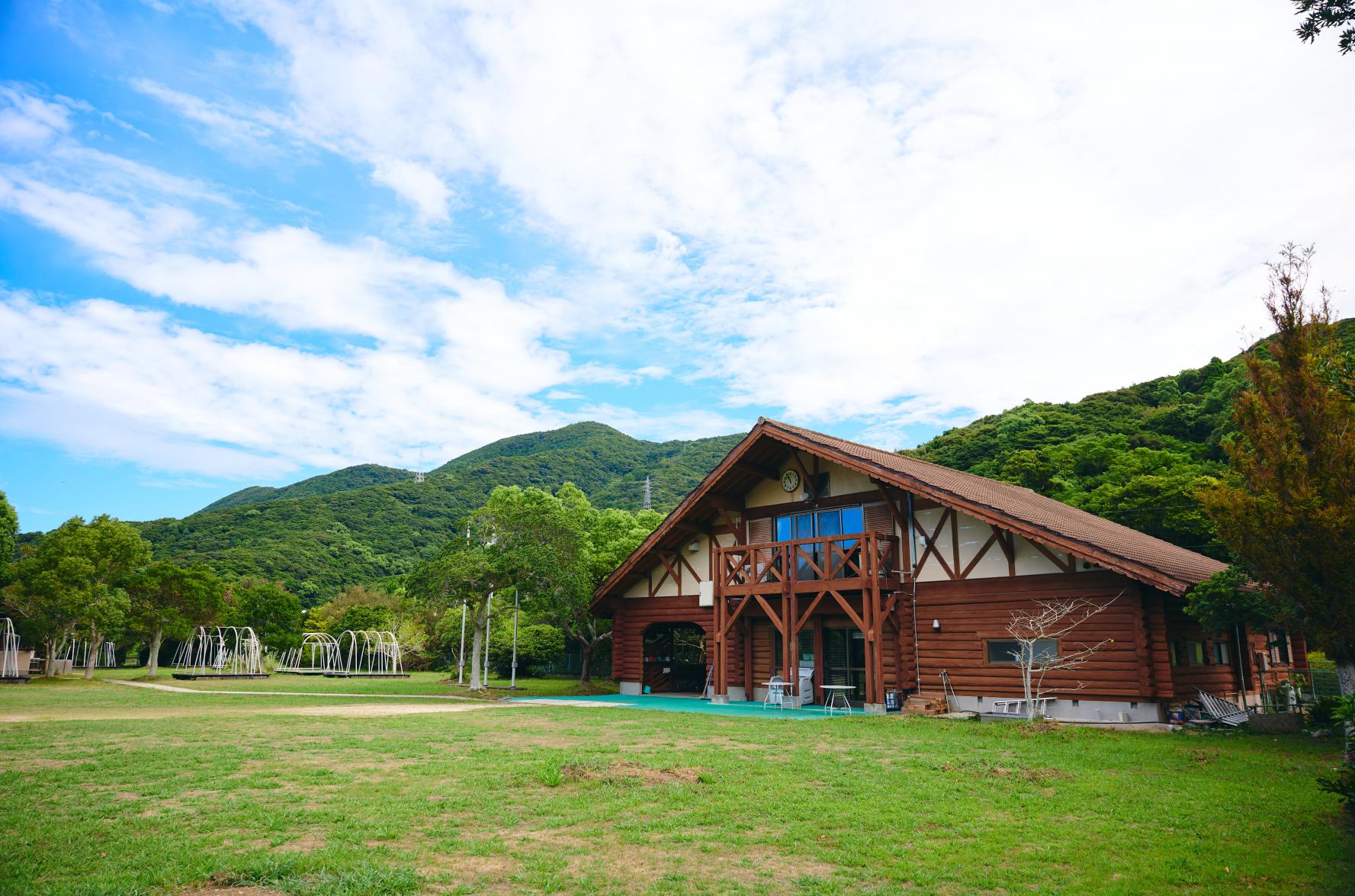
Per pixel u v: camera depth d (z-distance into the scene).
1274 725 12.38
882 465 16.53
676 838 6.20
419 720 13.95
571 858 5.68
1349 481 8.21
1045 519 16.55
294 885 4.93
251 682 30.42
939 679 16.44
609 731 12.38
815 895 5.07
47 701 18.36
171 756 9.32
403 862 5.46
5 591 30.67
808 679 18.77
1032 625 14.98
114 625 31.50
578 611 26.36
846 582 16.83
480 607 23.94
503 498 27.61
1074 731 12.33
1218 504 8.85
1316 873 5.59
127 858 5.43
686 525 21.30
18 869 5.15
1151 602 14.02
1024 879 5.46
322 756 9.48
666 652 24.98
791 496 19.75
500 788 7.75
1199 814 7.16
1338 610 8.24
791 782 8.30
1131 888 5.27
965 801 7.54
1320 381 8.71
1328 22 6.54
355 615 46.25
